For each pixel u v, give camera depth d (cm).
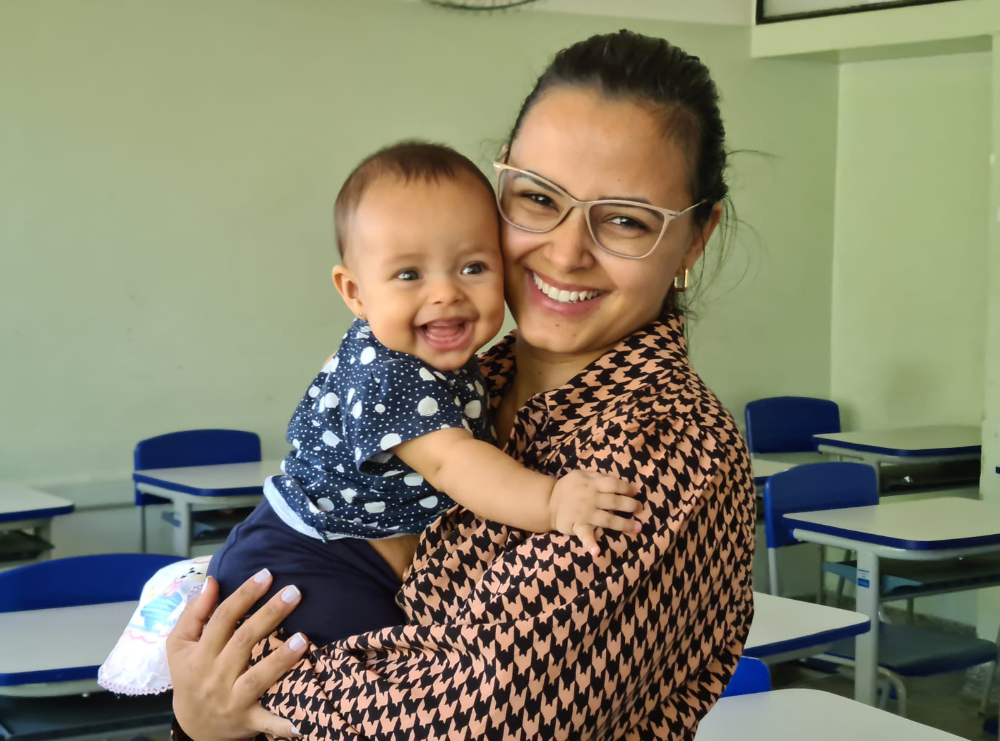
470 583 100
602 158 104
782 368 544
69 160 408
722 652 104
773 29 514
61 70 404
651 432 99
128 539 428
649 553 93
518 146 112
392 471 108
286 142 445
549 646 90
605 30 499
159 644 167
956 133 496
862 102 534
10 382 403
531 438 110
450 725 90
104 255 416
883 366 533
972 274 493
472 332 110
